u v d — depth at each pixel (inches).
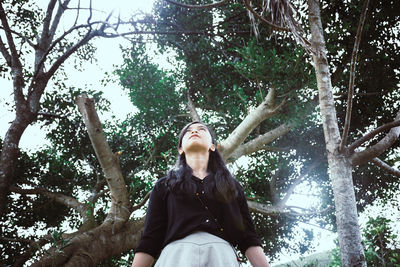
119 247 299.9
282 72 285.9
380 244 258.8
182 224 50.4
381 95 387.2
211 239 48.1
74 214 447.5
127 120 458.0
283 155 462.3
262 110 315.0
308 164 456.8
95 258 280.8
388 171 257.8
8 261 368.5
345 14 319.9
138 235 311.9
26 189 381.7
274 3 188.7
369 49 337.7
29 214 417.4
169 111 449.1
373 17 329.4
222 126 461.1
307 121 423.8
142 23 406.9
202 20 410.3
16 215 408.8
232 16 397.1
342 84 378.6
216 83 426.6
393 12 334.0
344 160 180.2
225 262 45.0
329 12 319.3
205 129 66.5
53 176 442.9
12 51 385.7
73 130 437.1
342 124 413.1
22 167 424.2
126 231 308.8
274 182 450.9
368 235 265.6
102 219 434.6
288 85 289.9
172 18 416.5
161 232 55.0
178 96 453.7
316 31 199.9
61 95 437.7
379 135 406.0
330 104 188.9
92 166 436.5
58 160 451.5
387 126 183.5
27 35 470.6
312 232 444.1
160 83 441.7
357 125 409.7
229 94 417.7
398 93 385.1
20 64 391.2
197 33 397.4
